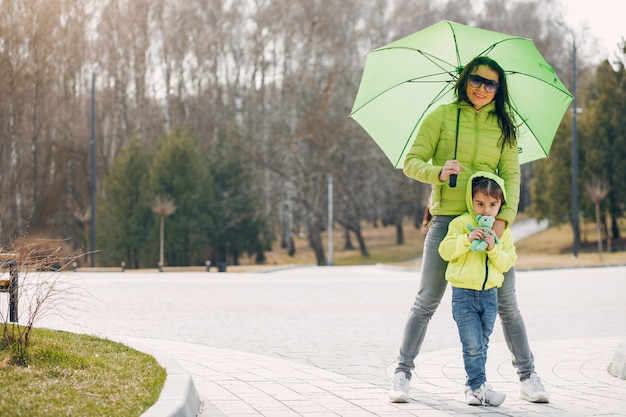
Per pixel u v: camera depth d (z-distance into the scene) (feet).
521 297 68.80
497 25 265.95
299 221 269.44
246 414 22.00
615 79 209.36
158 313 54.39
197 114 252.01
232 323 48.70
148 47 244.01
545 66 24.08
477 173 23.29
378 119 25.62
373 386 26.94
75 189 213.46
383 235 288.92
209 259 213.66
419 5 249.75
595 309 57.93
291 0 236.43
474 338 23.41
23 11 191.93
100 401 19.99
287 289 79.20
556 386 27.22
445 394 25.52
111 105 237.25
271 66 245.24
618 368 29.48
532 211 245.24
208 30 247.50
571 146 208.13
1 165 191.21
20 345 24.53
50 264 27.45
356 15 235.61
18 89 191.93
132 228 191.01
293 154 190.39
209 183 199.72
